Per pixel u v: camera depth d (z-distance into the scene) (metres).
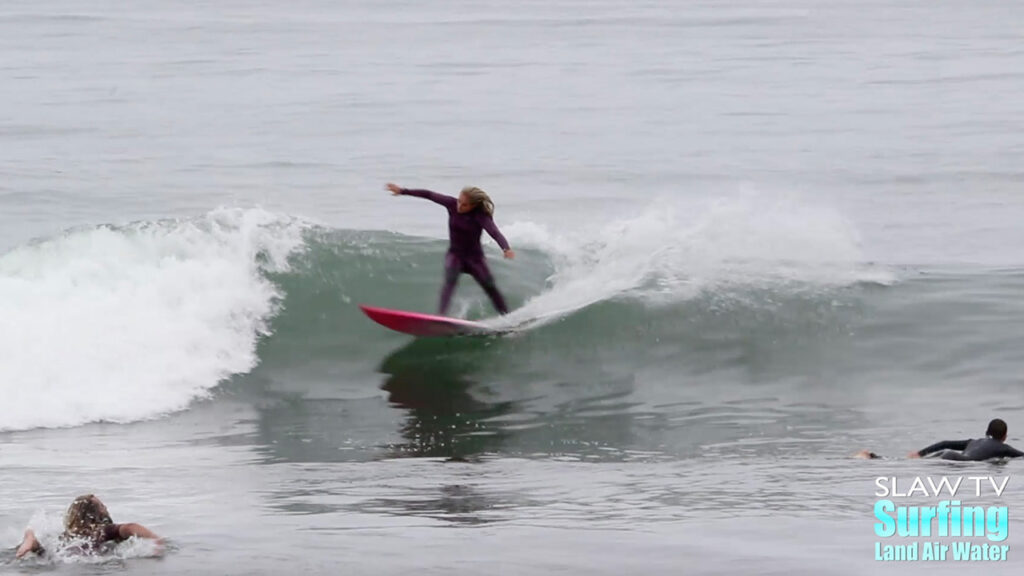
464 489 43.56
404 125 174.75
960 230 108.38
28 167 136.62
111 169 137.12
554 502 41.28
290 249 69.88
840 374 63.62
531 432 56.19
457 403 60.47
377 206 118.88
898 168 142.25
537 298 69.94
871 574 32.94
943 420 57.56
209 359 63.47
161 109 189.12
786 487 43.62
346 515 39.25
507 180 134.62
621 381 63.19
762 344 66.25
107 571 33.22
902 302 70.12
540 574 32.88
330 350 65.44
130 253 66.81
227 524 38.00
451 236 64.38
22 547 34.69
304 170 139.00
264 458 51.22
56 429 56.31
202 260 67.69
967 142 159.50
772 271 72.00
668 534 36.72
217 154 149.62
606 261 73.44
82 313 62.81
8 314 61.72
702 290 69.50
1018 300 70.75
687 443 54.38
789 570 33.16
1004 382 62.19
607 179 135.88
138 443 54.03
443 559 34.12
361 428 56.75
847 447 53.53
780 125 177.12
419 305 68.88
